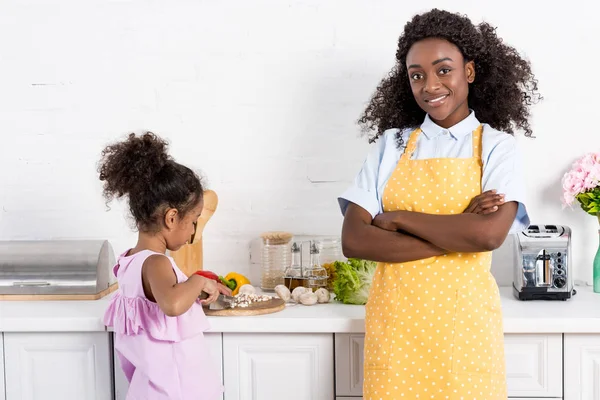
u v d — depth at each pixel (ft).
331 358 6.56
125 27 7.91
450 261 5.67
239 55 7.86
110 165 5.98
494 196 5.49
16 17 7.97
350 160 7.87
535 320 6.27
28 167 8.09
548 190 7.73
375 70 7.77
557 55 7.63
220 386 6.31
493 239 5.42
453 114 5.93
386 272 5.82
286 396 6.64
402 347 5.69
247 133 7.93
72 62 7.97
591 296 7.14
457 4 7.66
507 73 6.17
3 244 7.49
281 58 7.84
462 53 5.80
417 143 6.00
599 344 6.35
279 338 6.59
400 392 5.67
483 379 5.58
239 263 8.05
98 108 7.99
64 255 7.38
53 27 7.96
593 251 7.73
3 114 8.05
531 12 7.61
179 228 5.97
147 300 5.87
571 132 7.68
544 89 7.66
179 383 5.93
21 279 7.33
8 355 6.79
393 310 5.73
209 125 7.94
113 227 8.09
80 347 6.75
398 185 5.88
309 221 7.96
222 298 6.72
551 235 6.92
